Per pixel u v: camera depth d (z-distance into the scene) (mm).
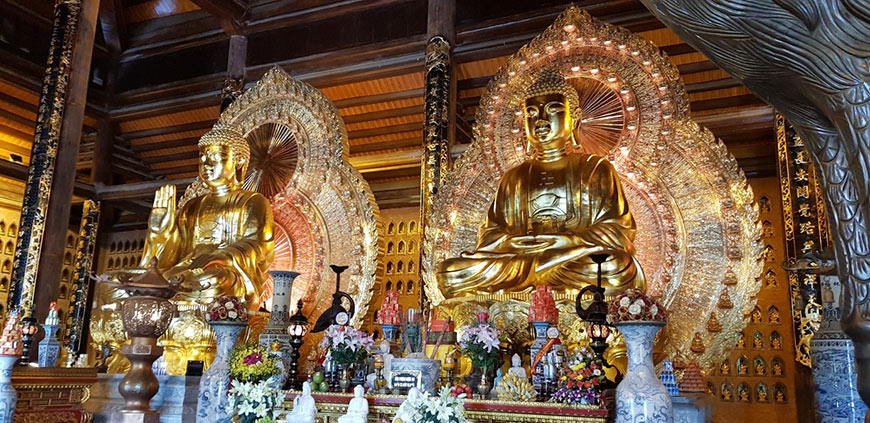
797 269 4223
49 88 10508
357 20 11852
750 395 11125
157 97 13484
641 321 4551
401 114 13133
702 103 11367
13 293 9812
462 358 6852
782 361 11047
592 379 4852
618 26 9211
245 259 9125
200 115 14070
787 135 8375
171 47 13523
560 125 8414
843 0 1858
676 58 10828
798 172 8188
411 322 6387
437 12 10570
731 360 11383
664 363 5609
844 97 1967
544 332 5926
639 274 7297
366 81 12516
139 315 6359
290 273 7609
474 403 4910
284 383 6430
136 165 15328
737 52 2170
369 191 9891
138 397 6316
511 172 8609
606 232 7578
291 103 10750
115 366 8852
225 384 5938
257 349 5961
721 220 7719
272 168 10914
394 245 14438
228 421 5793
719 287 7539
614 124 8703
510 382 5242
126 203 15102
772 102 2381
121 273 6473
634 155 8336
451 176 9109
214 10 12094
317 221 10000
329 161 10211
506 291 7383
